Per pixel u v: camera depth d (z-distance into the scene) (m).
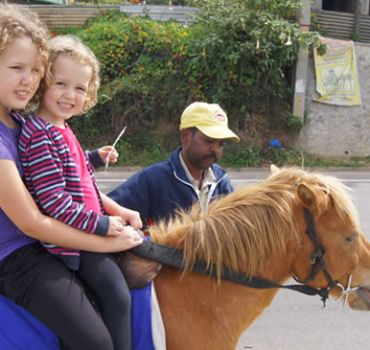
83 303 1.72
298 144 12.70
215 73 11.81
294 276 2.15
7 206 1.63
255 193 2.08
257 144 12.30
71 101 1.84
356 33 15.90
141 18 13.64
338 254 2.06
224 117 2.62
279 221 2.03
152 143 12.31
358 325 4.12
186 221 2.13
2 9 1.72
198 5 12.95
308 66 12.41
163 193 2.68
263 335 3.93
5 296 1.75
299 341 3.85
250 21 11.58
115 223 1.84
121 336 1.76
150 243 1.99
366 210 7.60
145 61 12.70
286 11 12.00
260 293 2.12
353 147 12.98
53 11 14.12
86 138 12.45
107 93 12.25
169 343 1.93
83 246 1.76
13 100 1.70
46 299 1.67
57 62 1.82
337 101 12.63
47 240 1.69
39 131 1.71
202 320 2.00
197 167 2.67
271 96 12.38
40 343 1.72
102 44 12.78
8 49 1.64
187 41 12.13
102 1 17.61
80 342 1.67
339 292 2.16
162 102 12.42
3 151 1.62
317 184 2.07
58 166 1.73
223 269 2.01
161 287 1.99
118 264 1.91
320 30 15.14
